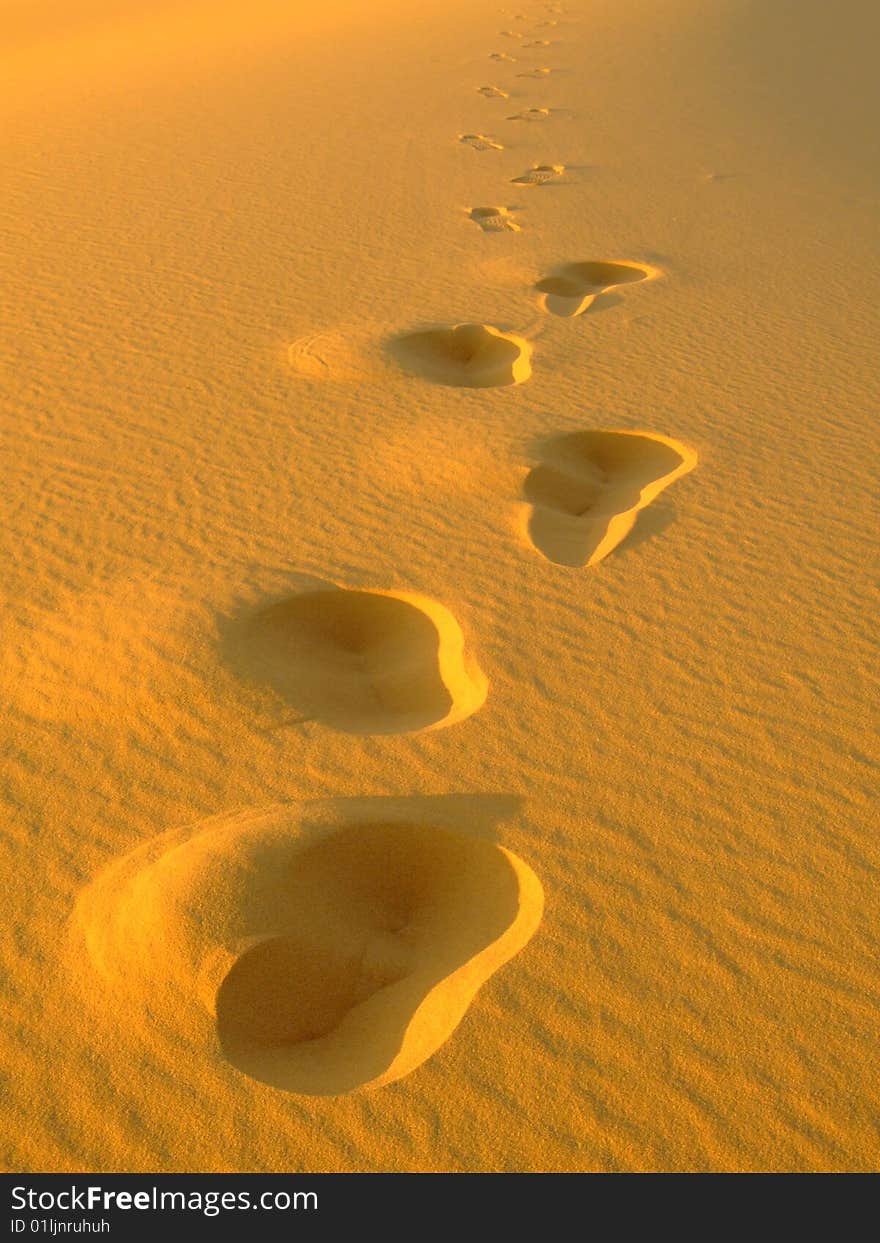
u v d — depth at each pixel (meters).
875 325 6.70
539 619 3.86
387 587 4.03
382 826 2.88
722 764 3.19
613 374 5.96
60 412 5.45
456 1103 2.30
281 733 3.28
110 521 4.45
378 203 9.27
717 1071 2.36
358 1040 2.48
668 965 2.58
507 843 2.91
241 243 8.18
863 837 2.94
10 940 2.64
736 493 4.70
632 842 2.92
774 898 2.76
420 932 2.75
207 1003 2.42
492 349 6.49
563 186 9.87
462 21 20.30
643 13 20.31
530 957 2.61
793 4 19.14
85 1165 2.21
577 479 4.94
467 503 4.59
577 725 3.35
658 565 4.19
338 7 23.00
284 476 4.83
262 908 2.57
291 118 12.45
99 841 2.91
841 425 5.34
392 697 3.60
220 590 3.92
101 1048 2.39
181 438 5.18
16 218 8.75
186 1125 2.26
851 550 4.28
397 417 5.41
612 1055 2.39
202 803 3.03
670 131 11.98
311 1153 2.22
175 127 11.97
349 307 6.94
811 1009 2.49
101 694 3.40
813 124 12.25
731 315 6.87
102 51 17.45
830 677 3.56
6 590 3.97
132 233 8.38
